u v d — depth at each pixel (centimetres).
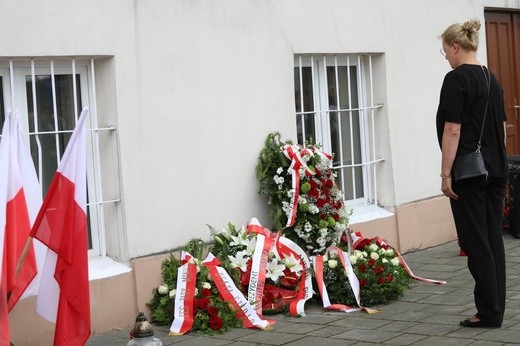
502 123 622
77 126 541
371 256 735
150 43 695
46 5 629
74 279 538
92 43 657
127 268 682
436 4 1008
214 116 742
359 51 898
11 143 539
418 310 689
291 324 668
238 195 761
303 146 791
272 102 794
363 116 929
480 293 617
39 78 654
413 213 951
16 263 536
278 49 802
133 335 475
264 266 709
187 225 721
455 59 631
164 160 705
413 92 966
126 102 679
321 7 851
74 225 538
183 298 666
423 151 979
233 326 664
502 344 579
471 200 612
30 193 559
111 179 685
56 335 539
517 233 995
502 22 1164
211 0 740
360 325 654
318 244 764
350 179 912
